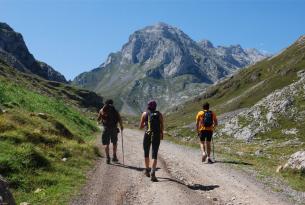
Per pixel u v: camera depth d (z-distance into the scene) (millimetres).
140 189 15586
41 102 36781
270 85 187625
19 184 14133
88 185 15516
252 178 18859
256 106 87750
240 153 33906
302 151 21422
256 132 77375
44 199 13227
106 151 20578
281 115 80062
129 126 76125
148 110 17297
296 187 17844
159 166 20453
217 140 78062
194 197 14773
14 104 29875
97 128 43719
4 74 104250
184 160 23125
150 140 17359
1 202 10305
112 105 21047
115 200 14031
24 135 19047
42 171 15875
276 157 34594
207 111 22656
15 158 15625
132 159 22531
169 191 15297
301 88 86250
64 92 189250
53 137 20609
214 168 20766
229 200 14781
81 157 20031
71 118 38469
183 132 129375
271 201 14883
